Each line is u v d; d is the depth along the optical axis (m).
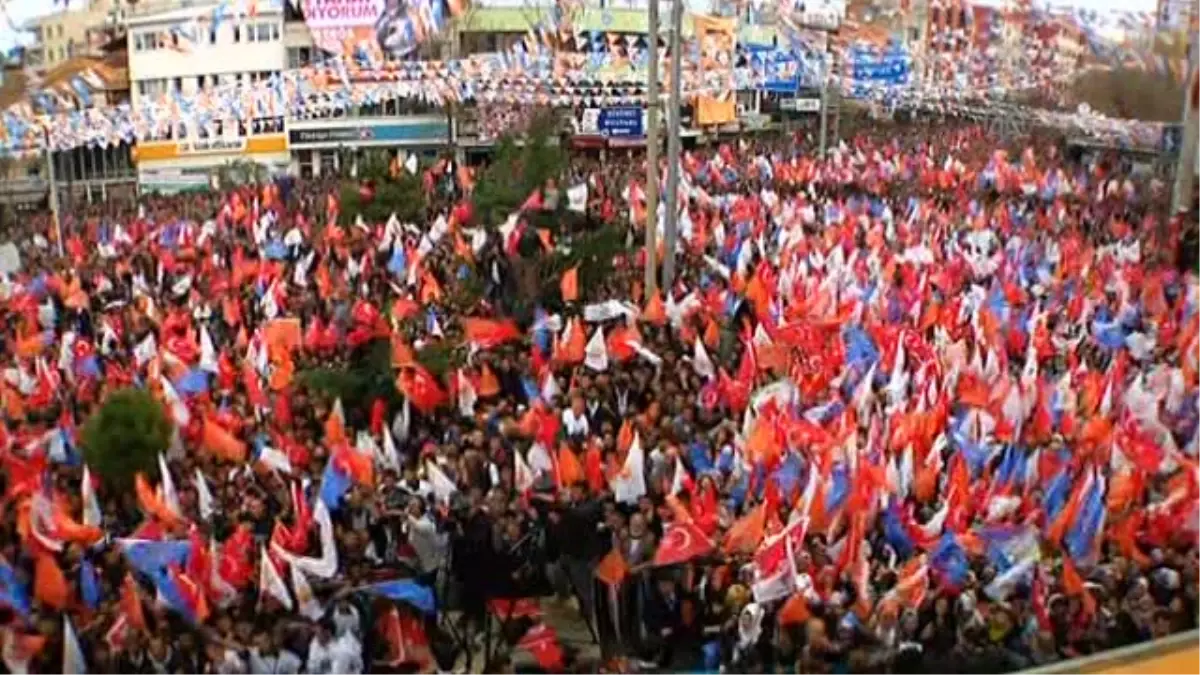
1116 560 10.09
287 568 8.66
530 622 9.20
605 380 11.66
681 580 9.27
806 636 8.74
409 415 11.17
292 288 12.65
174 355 11.14
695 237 14.73
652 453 10.42
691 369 12.23
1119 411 12.16
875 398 11.60
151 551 8.55
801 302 13.62
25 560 8.52
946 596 9.13
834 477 9.77
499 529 9.41
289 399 11.04
